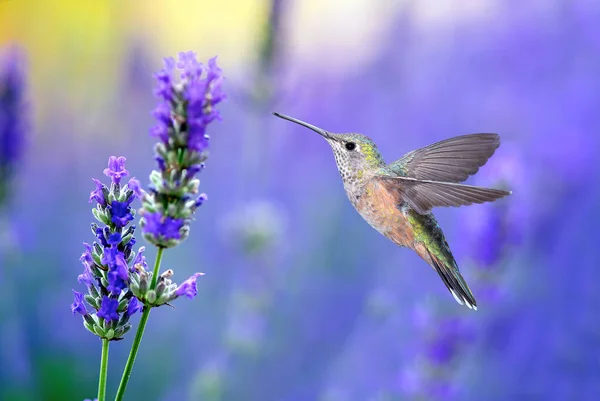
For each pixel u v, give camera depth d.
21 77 10.88
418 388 9.66
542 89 13.88
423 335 9.74
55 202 13.77
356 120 14.99
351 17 15.21
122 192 4.61
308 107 14.95
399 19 14.84
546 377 10.77
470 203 6.08
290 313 12.87
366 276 13.19
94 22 15.20
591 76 13.48
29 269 12.55
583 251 11.27
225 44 15.41
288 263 13.35
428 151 6.99
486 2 14.77
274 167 14.52
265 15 11.31
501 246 9.69
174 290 4.38
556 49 14.13
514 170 9.84
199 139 4.28
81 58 15.13
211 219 14.02
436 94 14.69
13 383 10.43
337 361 11.90
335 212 13.91
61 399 11.45
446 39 14.91
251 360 11.98
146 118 15.19
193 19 15.45
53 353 11.82
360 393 11.15
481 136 6.84
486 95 14.25
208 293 13.05
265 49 11.35
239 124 14.71
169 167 4.28
